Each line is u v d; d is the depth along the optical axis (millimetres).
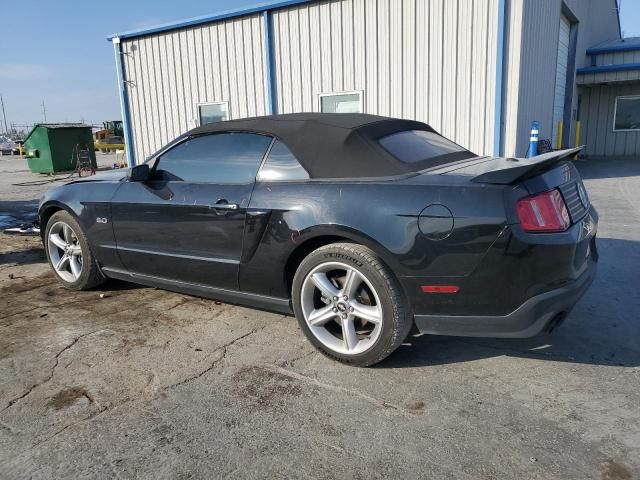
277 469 2139
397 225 2760
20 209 9953
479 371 2938
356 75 10719
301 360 3133
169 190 3750
